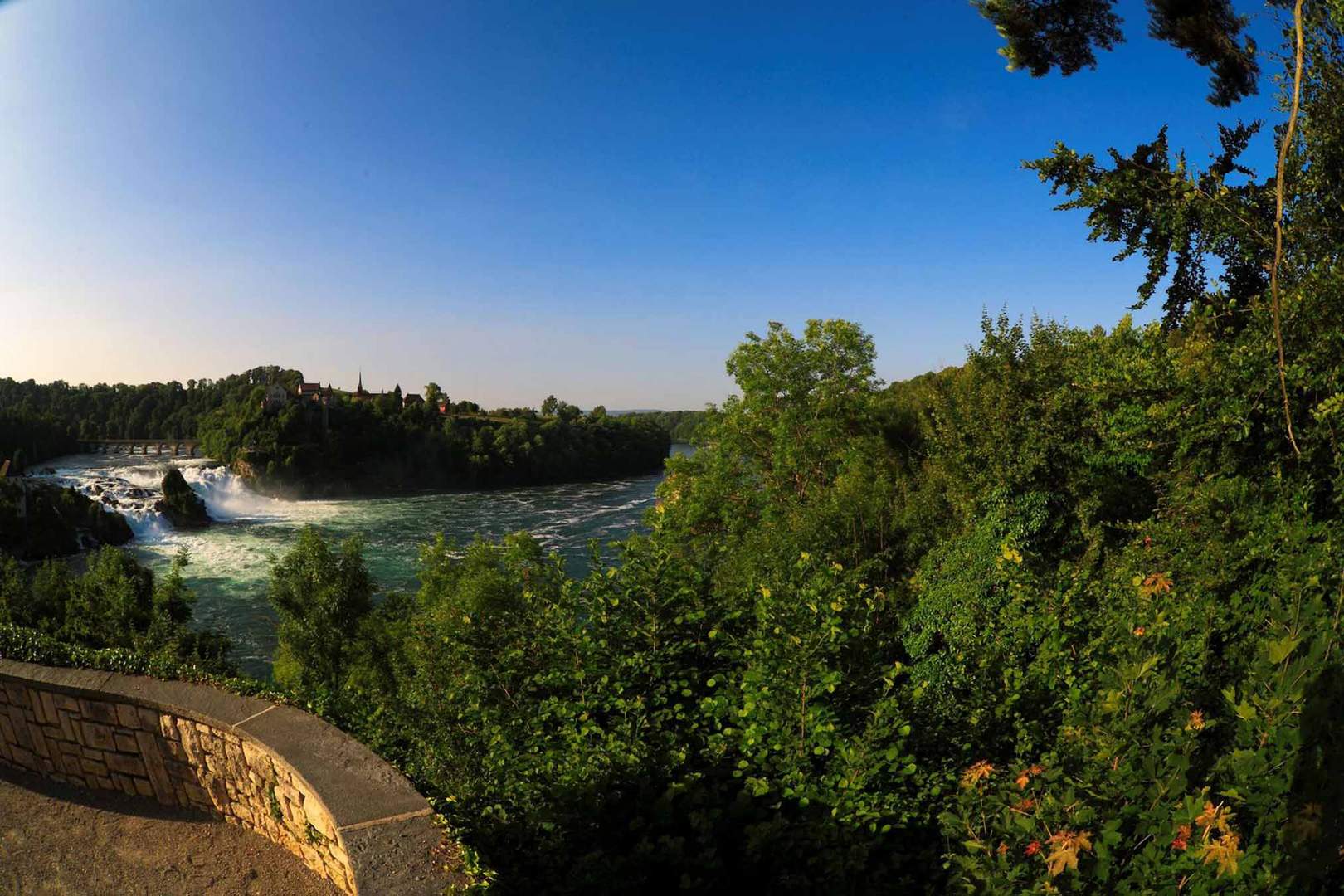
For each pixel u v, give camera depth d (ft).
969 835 12.00
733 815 15.35
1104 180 22.56
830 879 14.35
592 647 19.10
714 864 14.34
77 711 23.31
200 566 191.31
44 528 206.69
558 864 14.64
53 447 496.23
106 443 542.98
